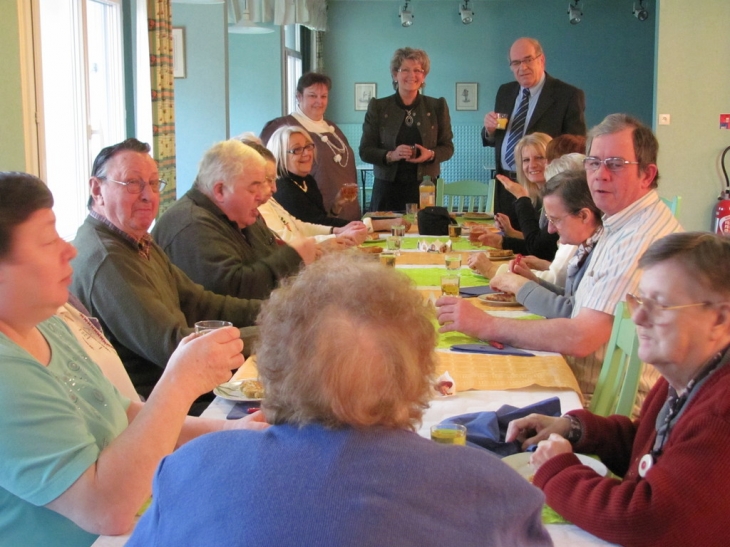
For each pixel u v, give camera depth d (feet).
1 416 3.96
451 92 36.47
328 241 12.44
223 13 21.80
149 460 4.13
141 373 8.07
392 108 20.76
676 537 3.79
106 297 7.66
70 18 15.57
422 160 20.35
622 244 7.34
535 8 35.86
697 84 24.12
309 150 15.05
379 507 2.62
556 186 8.77
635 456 4.88
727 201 23.80
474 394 6.36
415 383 2.90
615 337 6.62
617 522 3.94
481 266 11.32
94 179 7.89
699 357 4.17
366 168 35.12
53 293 4.37
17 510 4.16
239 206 10.33
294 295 3.00
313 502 2.63
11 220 4.20
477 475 2.78
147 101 18.47
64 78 15.67
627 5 35.73
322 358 2.82
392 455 2.74
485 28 35.99
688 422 4.00
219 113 22.17
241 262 10.19
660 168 24.63
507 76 36.27
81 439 4.10
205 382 4.51
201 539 2.67
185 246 9.93
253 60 27.78
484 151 36.65
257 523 2.62
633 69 36.17
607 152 7.43
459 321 7.75
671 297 4.18
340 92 36.50
